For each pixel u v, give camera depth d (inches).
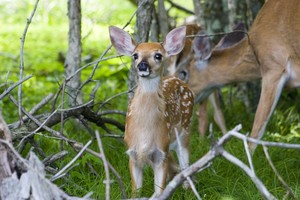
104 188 405.7
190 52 571.2
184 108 446.9
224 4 649.6
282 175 453.1
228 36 573.9
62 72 763.4
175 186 320.8
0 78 685.9
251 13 610.5
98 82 466.3
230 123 598.2
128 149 406.6
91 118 467.2
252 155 480.1
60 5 1013.8
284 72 528.7
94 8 926.4
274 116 579.2
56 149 467.5
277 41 530.0
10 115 566.9
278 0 536.7
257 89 608.4
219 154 313.3
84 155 424.2
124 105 620.4
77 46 538.6
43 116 443.8
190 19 769.6
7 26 969.5
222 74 566.6
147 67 391.9
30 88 660.7
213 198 409.1
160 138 404.2
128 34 423.5
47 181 323.3
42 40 910.4
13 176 336.5
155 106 400.8
